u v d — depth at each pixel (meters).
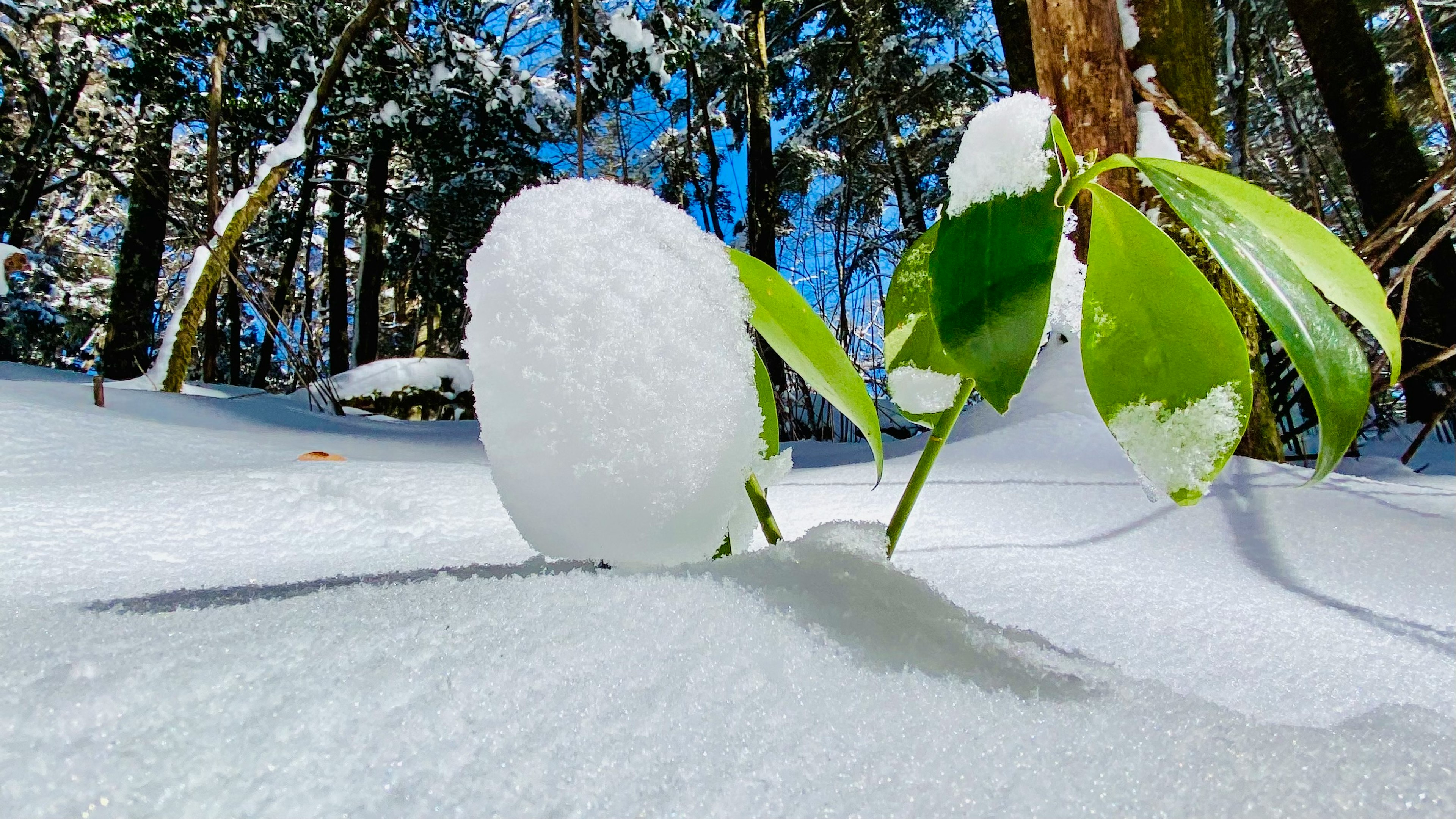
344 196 6.49
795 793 0.16
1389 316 0.21
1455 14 3.55
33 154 4.85
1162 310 0.23
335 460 1.12
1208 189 0.22
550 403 0.26
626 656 0.21
